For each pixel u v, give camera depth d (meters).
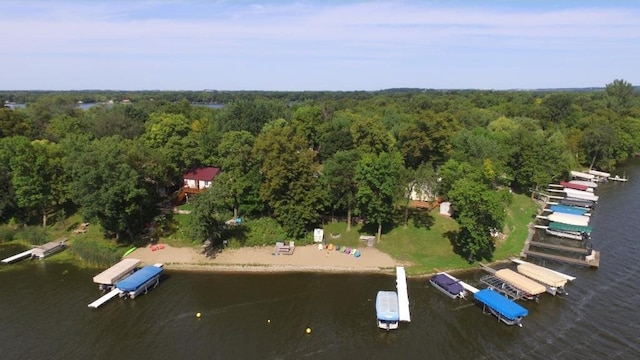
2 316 58.38
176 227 84.31
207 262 74.81
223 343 53.06
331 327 56.72
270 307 61.59
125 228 81.44
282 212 79.62
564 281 63.44
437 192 92.25
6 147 84.38
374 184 75.38
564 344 52.59
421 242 80.25
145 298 63.88
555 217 94.75
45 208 88.81
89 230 85.62
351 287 67.44
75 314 59.09
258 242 79.62
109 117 126.44
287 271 72.69
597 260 74.94
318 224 86.81
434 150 111.00
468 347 52.34
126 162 78.81
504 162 110.44
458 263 74.56
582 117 190.38
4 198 84.50
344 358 50.31
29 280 68.88
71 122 126.38
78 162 75.38
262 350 51.75
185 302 62.88
